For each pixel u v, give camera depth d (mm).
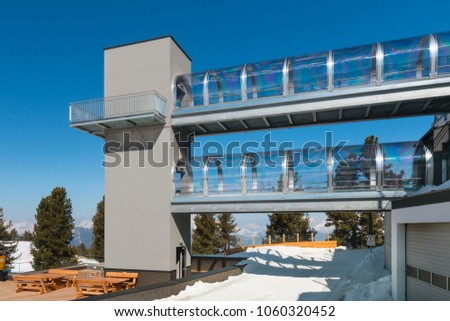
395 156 13719
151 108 15492
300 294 13203
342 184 13891
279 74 14945
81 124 16453
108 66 17469
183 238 16984
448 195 7559
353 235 39219
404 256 11016
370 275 16062
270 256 24188
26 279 14578
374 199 13430
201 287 13688
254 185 15062
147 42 16906
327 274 17969
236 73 15734
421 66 12914
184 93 17000
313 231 40812
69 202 35594
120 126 16844
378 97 13234
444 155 14008
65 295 13711
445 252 8383
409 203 9977
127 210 16453
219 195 15391
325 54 14547
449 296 8188
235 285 15141
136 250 16047
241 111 15242
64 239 34219
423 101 13234
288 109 14516
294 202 14383
